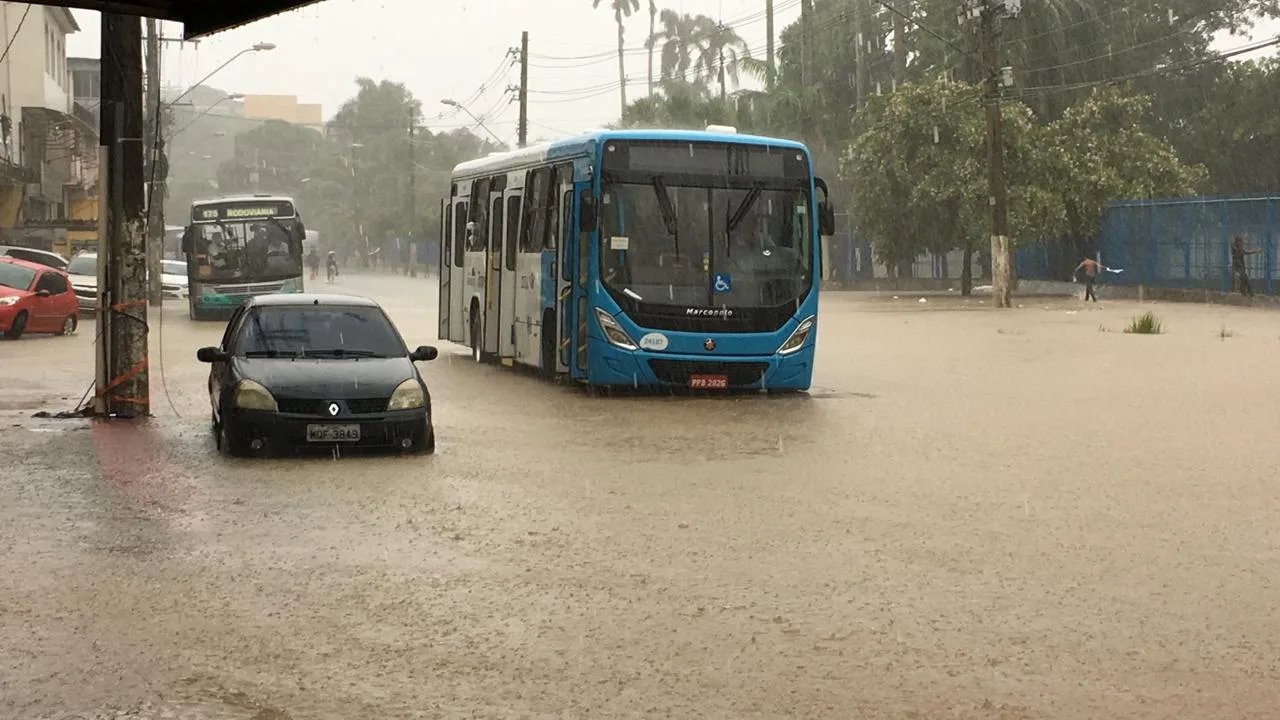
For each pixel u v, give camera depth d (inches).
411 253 4153.5
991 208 1790.1
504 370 930.7
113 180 661.3
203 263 1601.9
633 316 753.0
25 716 238.5
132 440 587.2
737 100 2640.3
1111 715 240.5
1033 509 434.3
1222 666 268.8
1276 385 816.3
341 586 332.2
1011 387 821.9
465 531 398.0
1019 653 277.4
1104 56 2578.7
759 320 765.9
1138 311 1675.7
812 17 3117.6
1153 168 2145.7
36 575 343.0
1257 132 2632.9
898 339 1226.6
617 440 594.2
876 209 2174.0
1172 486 476.4
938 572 347.9
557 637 288.4
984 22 1771.7
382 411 535.5
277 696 249.8
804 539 388.2
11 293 1218.6
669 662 270.8
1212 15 2812.5
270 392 529.0
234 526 404.2
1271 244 1781.5
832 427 640.4
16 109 2311.8
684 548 375.6
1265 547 377.4
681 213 762.8
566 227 792.3
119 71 655.8
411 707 243.8
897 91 2160.4
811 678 261.0
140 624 297.9
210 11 474.3
